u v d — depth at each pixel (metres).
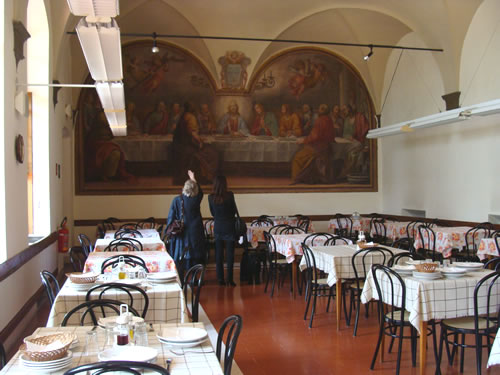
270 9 11.30
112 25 3.45
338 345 5.45
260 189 13.15
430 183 11.73
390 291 4.84
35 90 8.14
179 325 3.27
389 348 5.19
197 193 8.05
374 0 10.73
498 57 9.45
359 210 13.78
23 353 2.45
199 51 12.62
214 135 12.89
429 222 11.56
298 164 13.39
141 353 2.58
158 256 6.30
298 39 12.75
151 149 12.57
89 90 12.25
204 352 2.74
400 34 12.34
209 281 9.42
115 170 12.39
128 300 4.16
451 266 5.18
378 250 5.94
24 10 5.99
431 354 5.12
